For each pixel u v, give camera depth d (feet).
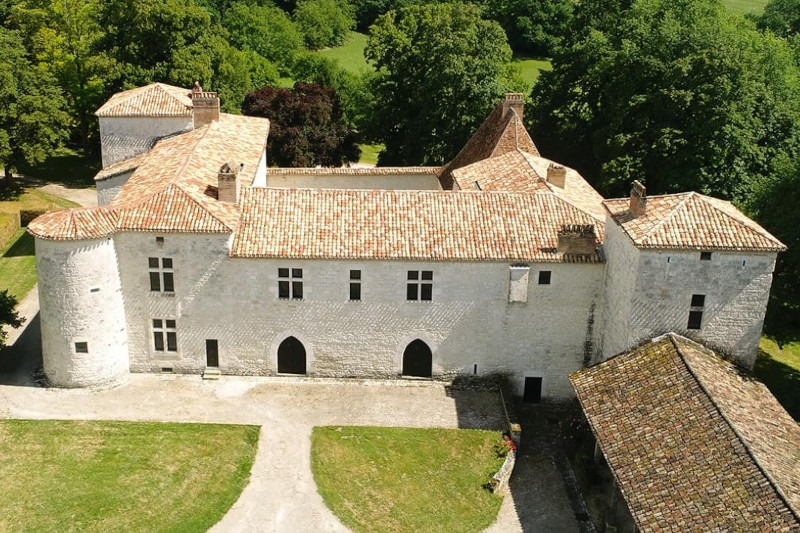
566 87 257.14
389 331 151.12
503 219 151.74
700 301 132.36
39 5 299.79
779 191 170.19
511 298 147.23
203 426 138.51
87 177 282.77
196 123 193.26
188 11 266.77
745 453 104.63
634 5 251.19
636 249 130.41
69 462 127.54
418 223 150.00
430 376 155.53
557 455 140.56
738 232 129.70
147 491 122.52
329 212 151.33
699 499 101.40
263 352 152.35
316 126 275.59
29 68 252.62
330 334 151.02
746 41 253.65
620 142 209.46
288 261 144.77
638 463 111.45
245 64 325.01
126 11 262.06
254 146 189.37
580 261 145.89
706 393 117.08
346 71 392.88
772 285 161.68
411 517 121.80
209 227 141.79
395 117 285.02
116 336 148.05
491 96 255.91
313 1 460.14
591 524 123.03
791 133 214.69
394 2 467.11
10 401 143.23
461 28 266.36
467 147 220.43
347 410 145.48
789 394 156.66
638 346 134.62
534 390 156.04
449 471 131.95
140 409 142.82
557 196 156.97
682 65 203.62
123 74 261.65
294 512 120.88
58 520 115.55
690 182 202.90
